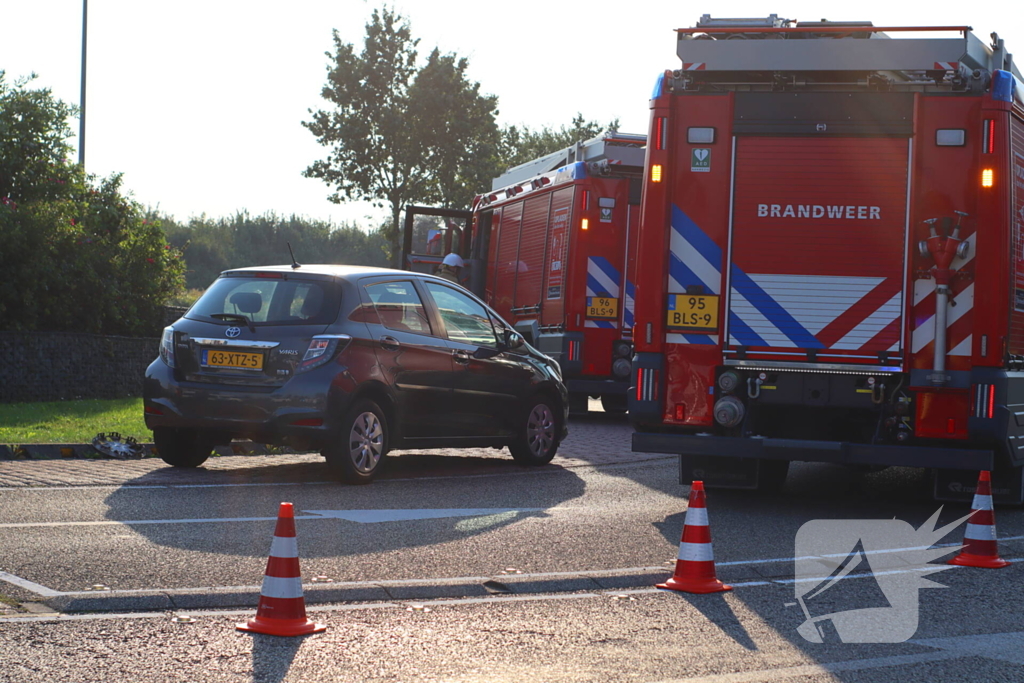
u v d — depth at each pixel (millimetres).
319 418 9594
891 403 8969
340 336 9797
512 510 8945
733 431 9312
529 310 19047
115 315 19531
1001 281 8672
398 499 9289
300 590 5344
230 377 9828
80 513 8094
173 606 5676
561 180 18203
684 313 9328
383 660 4898
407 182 52219
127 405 16703
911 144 8883
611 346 17688
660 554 7320
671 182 9352
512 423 11719
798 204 9102
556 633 5426
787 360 9117
